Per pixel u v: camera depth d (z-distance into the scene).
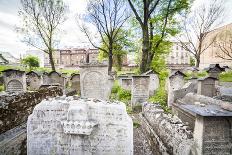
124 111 4.09
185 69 29.45
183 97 10.29
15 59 68.56
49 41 28.72
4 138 5.06
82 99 4.42
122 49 33.12
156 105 8.75
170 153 4.88
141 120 9.07
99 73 12.75
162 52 21.77
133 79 12.77
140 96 12.81
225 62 39.50
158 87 16.56
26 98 6.46
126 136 4.07
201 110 4.11
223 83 19.66
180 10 19.09
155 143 6.07
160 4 19.05
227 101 6.65
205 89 12.17
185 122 7.14
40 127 4.25
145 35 17.02
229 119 3.77
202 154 3.84
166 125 5.61
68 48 70.88
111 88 18.67
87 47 68.62
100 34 28.64
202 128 3.83
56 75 18.55
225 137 3.81
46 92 8.05
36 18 27.34
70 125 4.02
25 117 6.27
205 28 36.16
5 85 15.17
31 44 28.36
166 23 19.45
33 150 4.32
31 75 19.30
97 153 4.11
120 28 30.94
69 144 4.14
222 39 36.22
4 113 5.30
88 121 4.00
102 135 4.09
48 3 27.30
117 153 4.10
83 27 28.55
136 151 6.32
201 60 49.34
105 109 4.09
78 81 18.00
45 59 65.62
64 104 4.14
